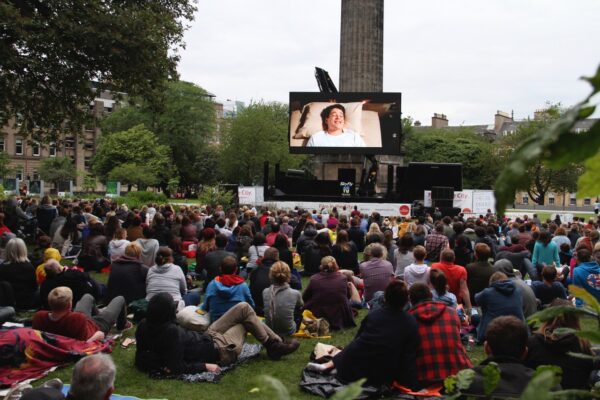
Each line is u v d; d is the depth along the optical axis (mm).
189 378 6227
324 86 35906
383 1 36031
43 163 72938
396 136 32156
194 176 73250
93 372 3783
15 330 6297
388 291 5820
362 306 10219
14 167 66562
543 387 927
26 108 19344
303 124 32594
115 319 7840
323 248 12234
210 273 10375
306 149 32625
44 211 18094
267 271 9352
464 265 11570
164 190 73188
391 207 31078
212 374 6309
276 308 8062
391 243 12766
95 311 7891
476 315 8727
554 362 4605
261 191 32938
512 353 3732
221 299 7445
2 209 18453
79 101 19109
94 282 8992
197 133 71062
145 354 6379
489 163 69625
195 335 6633
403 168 32312
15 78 17094
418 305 6090
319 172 37594
